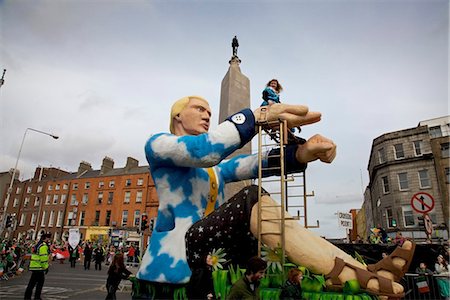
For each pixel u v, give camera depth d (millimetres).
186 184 4043
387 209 28844
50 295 10031
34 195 46625
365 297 2973
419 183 27250
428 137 27750
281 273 3303
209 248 3611
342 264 3203
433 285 6207
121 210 38469
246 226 3654
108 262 26375
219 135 3705
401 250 3221
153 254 3752
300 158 4160
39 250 8180
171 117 4625
